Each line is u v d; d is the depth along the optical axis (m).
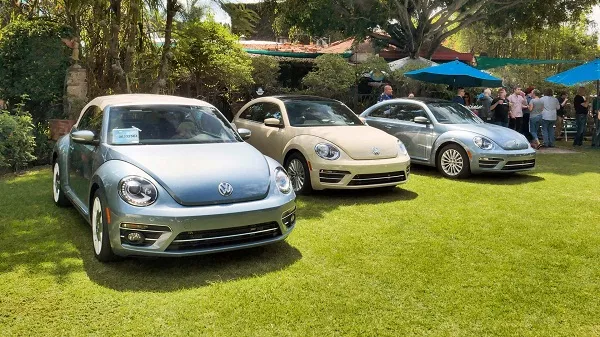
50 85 10.42
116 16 10.54
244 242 4.25
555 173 9.36
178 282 3.96
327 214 6.06
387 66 17.88
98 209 4.40
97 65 11.80
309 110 7.90
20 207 6.18
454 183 8.16
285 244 4.91
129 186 4.02
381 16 19.66
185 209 3.96
